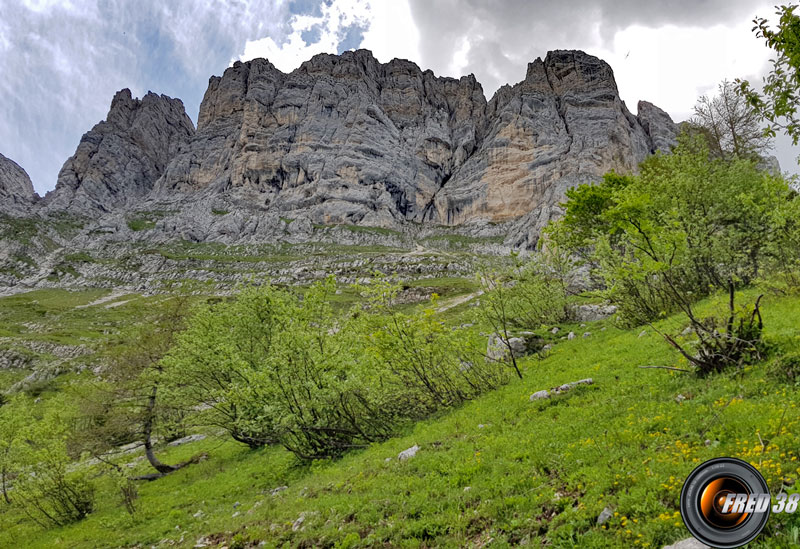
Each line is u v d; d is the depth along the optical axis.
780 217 18.30
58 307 137.12
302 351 20.20
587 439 10.91
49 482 21.41
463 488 10.75
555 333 29.72
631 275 15.84
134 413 30.11
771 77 8.97
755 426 8.70
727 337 12.74
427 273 152.00
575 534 7.56
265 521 13.42
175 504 20.22
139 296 154.25
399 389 21.23
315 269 163.75
